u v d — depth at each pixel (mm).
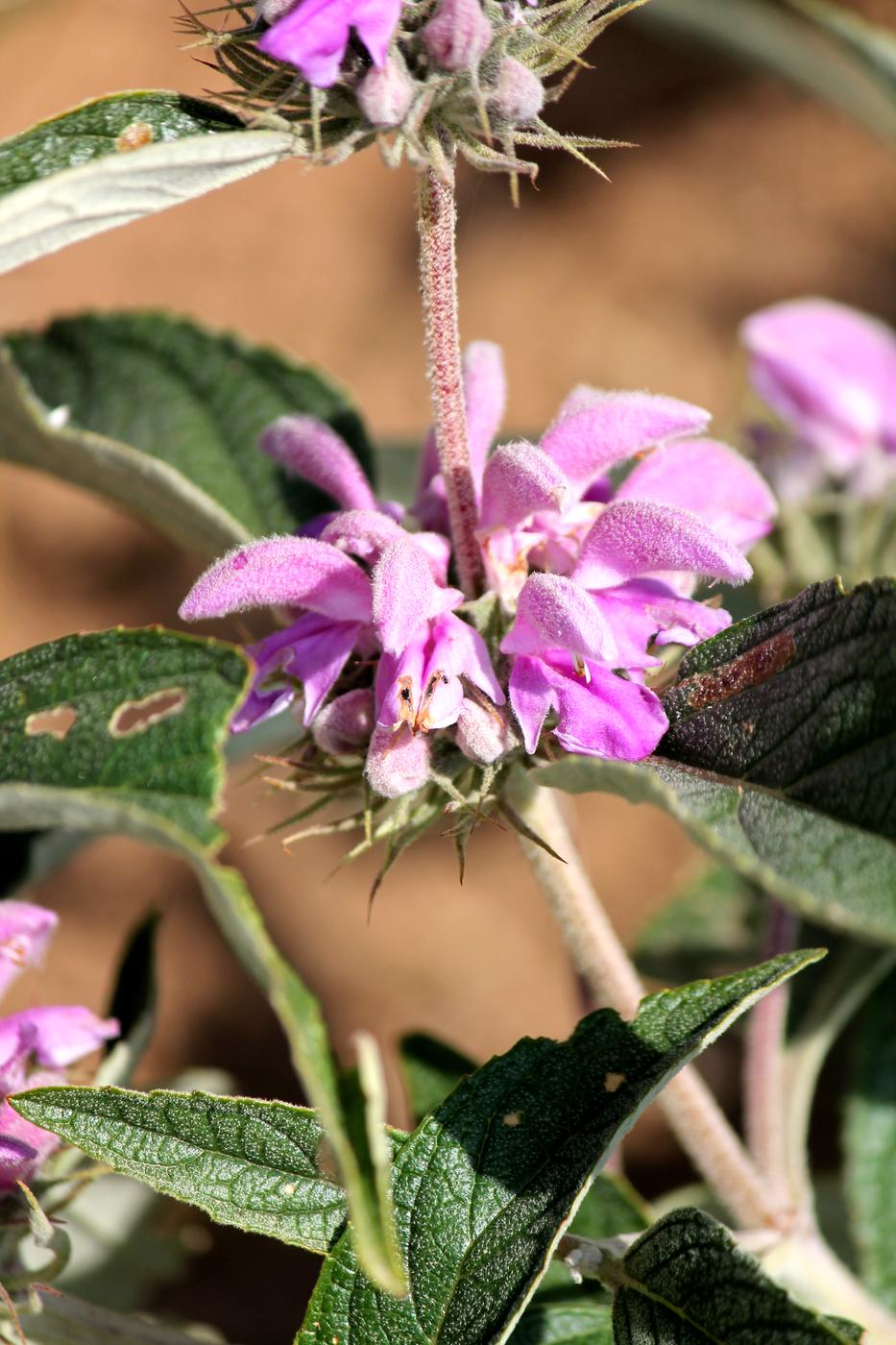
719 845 442
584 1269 459
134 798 438
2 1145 472
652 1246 458
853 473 605
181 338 563
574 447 472
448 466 468
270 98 452
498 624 468
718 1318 450
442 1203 453
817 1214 599
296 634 469
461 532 470
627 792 456
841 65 636
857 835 439
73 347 567
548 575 455
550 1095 456
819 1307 527
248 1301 759
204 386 561
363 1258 415
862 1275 557
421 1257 452
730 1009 453
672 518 456
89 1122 456
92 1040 483
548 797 485
